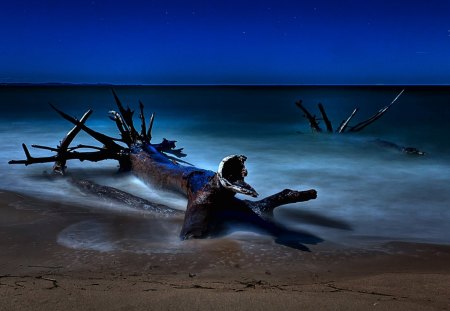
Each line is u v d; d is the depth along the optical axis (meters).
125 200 6.93
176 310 2.42
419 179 9.76
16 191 7.98
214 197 5.54
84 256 4.44
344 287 3.16
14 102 48.19
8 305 2.47
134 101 54.66
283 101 56.47
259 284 3.34
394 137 18.92
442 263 4.32
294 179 9.76
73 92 96.31
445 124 23.97
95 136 9.91
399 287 3.16
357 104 47.22
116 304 2.51
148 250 4.67
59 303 2.51
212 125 24.33
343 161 12.34
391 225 6.10
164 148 11.84
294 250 4.73
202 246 4.82
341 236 5.43
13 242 4.93
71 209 6.59
